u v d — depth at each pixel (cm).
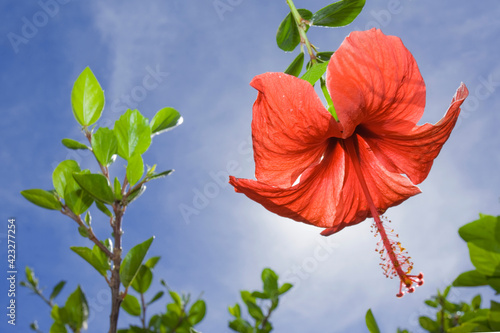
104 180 41
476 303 49
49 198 42
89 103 45
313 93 34
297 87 33
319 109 34
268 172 36
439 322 49
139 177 43
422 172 39
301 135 35
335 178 40
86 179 40
